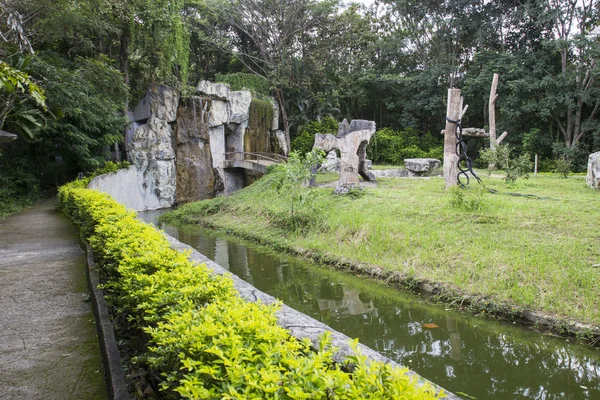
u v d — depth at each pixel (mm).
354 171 13695
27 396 2838
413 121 35062
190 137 26469
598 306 5320
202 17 31344
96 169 21188
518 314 5672
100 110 18594
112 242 4914
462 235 8281
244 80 30906
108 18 22625
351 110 37375
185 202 26234
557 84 26891
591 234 7418
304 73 32656
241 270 8930
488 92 30297
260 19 31094
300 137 31516
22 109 9914
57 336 3865
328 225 10766
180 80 30016
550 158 29422
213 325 2059
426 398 1554
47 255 7402
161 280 3215
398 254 8281
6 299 4965
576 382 4176
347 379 1638
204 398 1622
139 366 3162
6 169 17734
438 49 33094
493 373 4406
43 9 14703
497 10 30312
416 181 15789
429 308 6316
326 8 30469
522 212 9195
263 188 17594
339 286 7578
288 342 2039
